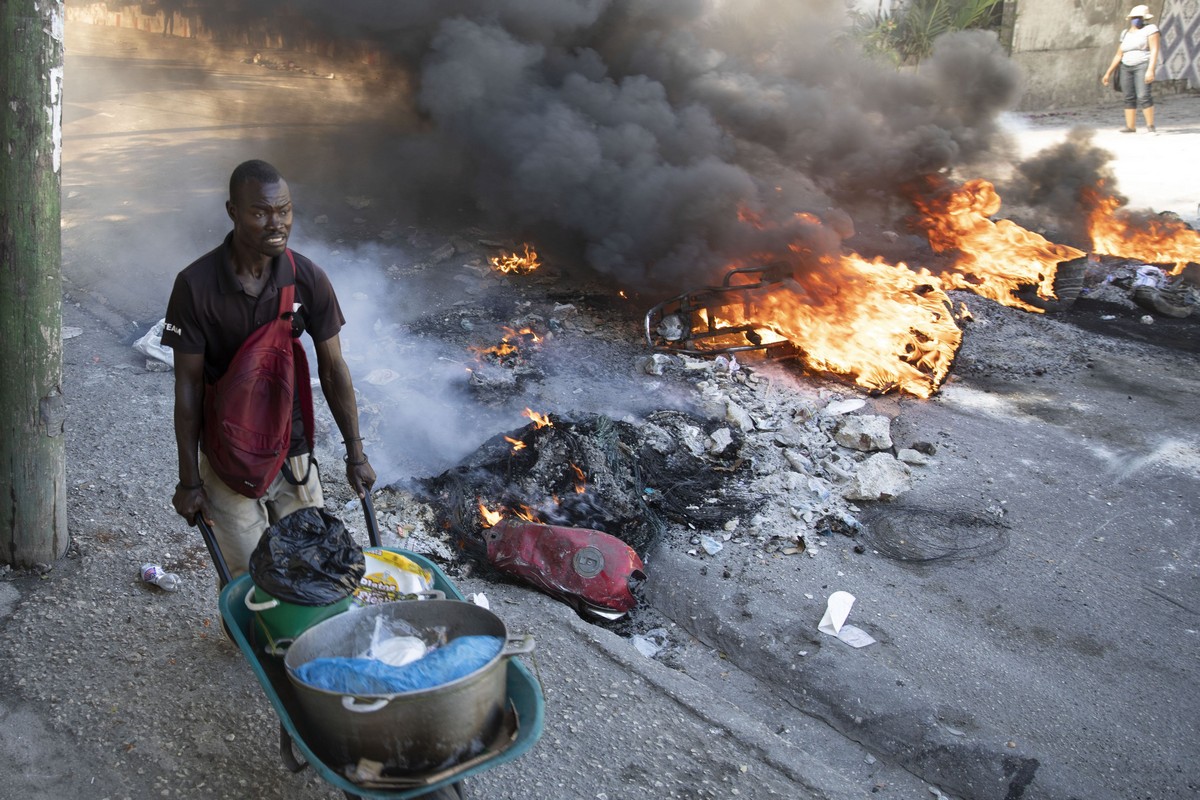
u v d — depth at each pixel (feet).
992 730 10.88
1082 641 12.39
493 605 12.15
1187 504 15.40
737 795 9.42
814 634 12.35
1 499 11.61
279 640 7.89
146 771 9.13
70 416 16.08
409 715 6.66
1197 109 52.54
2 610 11.16
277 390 8.84
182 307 8.48
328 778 6.86
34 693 9.98
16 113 10.40
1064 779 10.27
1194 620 12.80
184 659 10.61
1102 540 14.49
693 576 13.38
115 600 11.50
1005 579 13.57
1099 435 17.67
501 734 7.25
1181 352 21.62
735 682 11.85
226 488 9.41
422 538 13.50
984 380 20.02
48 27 10.50
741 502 15.10
